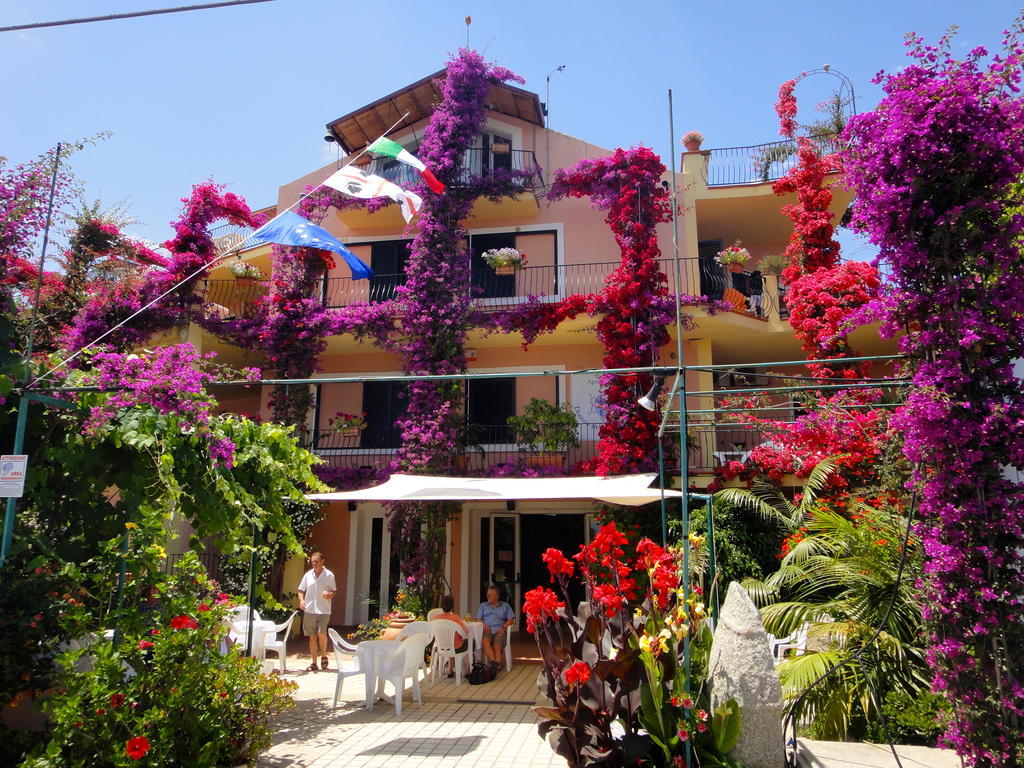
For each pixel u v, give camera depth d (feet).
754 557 39.42
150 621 21.27
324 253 55.47
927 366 16.25
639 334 47.60
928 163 16.25
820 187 49.29
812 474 35.78
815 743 21.09
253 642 34.94
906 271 16.84
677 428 43.29
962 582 15.65
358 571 53.16
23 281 24.16
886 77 16.93
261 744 22.18
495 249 54.70
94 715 18.42
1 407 21.98
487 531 53.31
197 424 24.22
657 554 20.52
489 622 38.88
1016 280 15.69
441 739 25.57
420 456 48.78
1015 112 15.83
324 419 57.06
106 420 23.11
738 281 56.80
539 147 58.54
